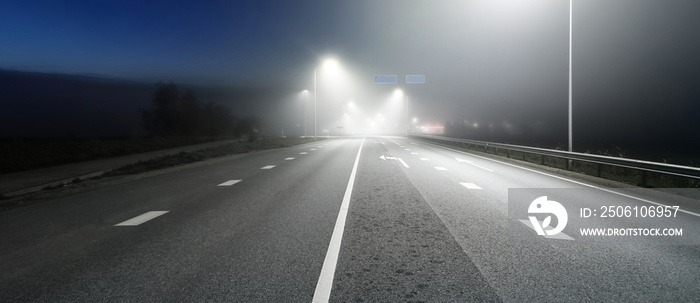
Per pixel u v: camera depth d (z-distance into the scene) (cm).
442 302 360
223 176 1402
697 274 432
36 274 436
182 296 372
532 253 507
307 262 468
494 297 371
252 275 425
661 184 1214
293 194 992
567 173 1516
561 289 390
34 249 535
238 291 383
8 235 613
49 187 1182
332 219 704
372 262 469
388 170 1600
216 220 699
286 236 587
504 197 949
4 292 386
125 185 1191
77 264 468
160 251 515
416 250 517
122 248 531
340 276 423
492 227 647
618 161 1330
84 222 698
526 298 368
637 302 361
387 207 818
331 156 2444
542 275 428
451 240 567
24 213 794
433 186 1140
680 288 393
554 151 1775
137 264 465
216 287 393
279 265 457
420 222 682
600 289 390
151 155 2512
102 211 799
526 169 1686
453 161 2078
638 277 423
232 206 833
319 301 360
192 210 793
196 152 2509
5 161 1764
